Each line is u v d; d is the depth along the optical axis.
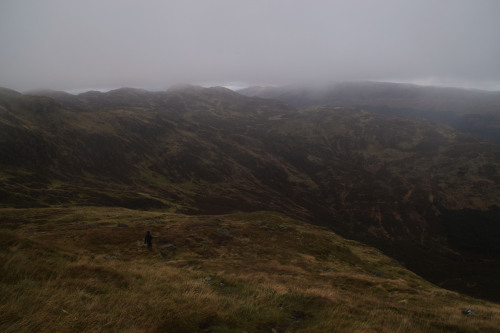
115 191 191.25
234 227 59.16
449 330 11.91
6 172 186.12
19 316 7.58
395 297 24.06
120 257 32.94
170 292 12.96
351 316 12.38
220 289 16.28
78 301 9.52
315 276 30.50
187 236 47.69
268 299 14.17
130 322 8.70
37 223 65.25
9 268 11.32
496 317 15.88
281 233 61.91
